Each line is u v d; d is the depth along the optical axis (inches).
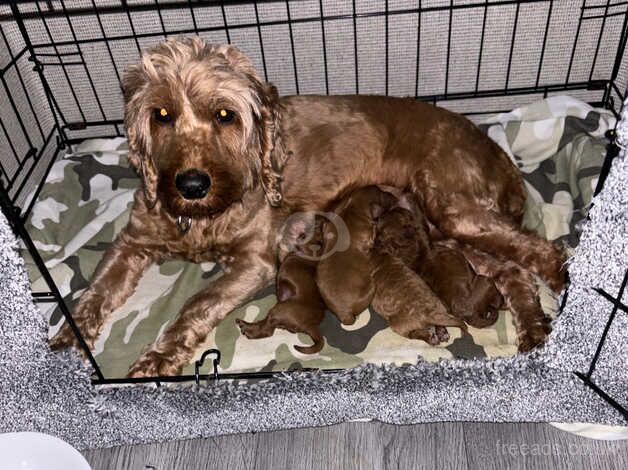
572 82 32.3
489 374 18.6
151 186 21.6
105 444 19.8
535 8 29.5
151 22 29.8
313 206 26.1
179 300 24.1
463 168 24.7
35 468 16.9
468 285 21.9
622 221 13.9
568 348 17.4
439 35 30.5
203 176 19.5
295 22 27.1
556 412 18.6
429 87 32.6
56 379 18.4
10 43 29.7
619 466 19.2
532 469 19.3
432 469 19.6
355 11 28.5
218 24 29.9
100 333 22.9
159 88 19.6
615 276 14.9
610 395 17.7
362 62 31.4
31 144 28.8
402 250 23.4
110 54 29.8
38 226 26.8
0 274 15.6
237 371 21.2
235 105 20.3
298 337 22.1
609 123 28.8
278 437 20.9
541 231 25.8
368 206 23.9
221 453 20.5
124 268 24.0
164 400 19.0
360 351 21.7
